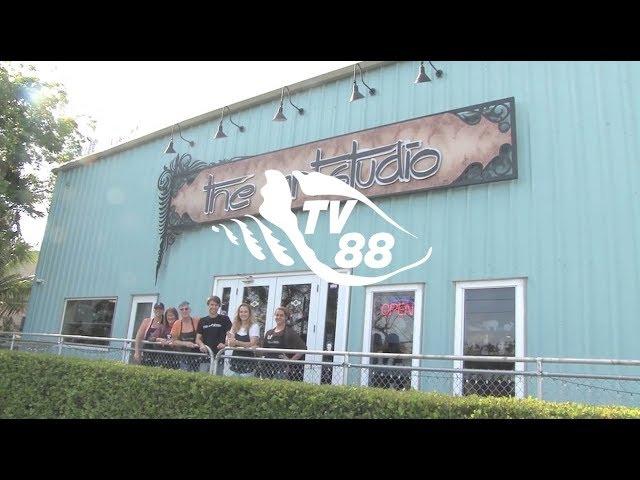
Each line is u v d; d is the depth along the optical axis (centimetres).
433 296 767
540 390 486
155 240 1202
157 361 790
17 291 1944
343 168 910
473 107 786
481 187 761
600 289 642
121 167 1362
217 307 787
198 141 1195
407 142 841
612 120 684
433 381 727
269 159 1024
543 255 690
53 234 1474
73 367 685
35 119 1692
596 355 627
